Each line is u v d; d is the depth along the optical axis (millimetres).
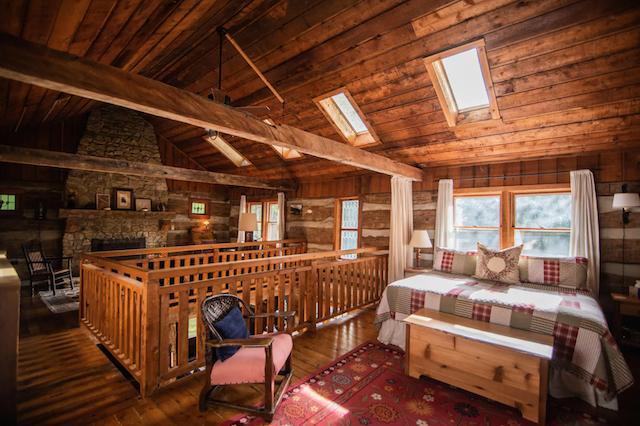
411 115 4332
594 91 3242
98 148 7250
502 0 2754
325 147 3600
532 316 2605
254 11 3443
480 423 2123
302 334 3707
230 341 2070
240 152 7457
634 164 3730
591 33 2783
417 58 3520
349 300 4445
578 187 3979
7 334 1889
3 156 4250
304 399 2361
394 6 3111
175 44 3773
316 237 7387
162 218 8047
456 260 4305
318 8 3318
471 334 2439
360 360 3031
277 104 4996
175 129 7770
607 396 2236
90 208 7012
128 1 2326
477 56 3311
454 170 5152
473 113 4160
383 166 4516
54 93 4301
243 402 2285
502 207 4703
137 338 2512
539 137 4004
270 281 3314
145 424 2053
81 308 3930
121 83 1958
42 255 5793
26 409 2189
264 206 8859
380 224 6152
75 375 2693
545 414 2092
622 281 3762
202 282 2727
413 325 2713
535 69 3227
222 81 4812
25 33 2373
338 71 4043
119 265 2984
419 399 2395
